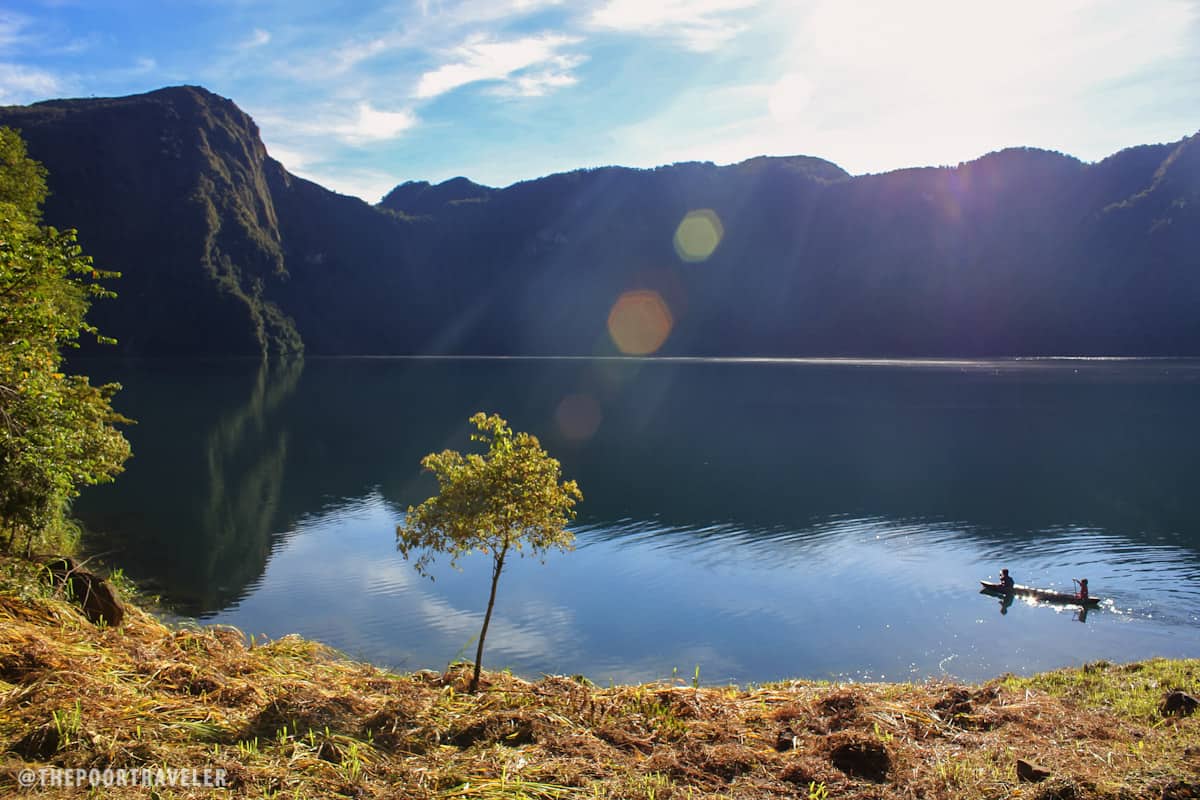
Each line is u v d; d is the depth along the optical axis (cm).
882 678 1931
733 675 1944
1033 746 694
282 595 2550
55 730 582
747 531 3531
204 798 516
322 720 671
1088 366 15088
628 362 19375
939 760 663
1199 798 554
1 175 3014
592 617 2377
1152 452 5562
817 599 2573
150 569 2802
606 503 4144
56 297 1456
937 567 2962
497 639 2181
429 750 658
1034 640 2192
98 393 1681
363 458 5594
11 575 991
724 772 637
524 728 718
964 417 7700
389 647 2088
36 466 1341
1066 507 3931
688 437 6650
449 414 8331
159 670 793
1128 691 938
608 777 613
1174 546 3181
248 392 10706
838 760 652
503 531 988
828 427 7194
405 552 1012
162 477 4788
